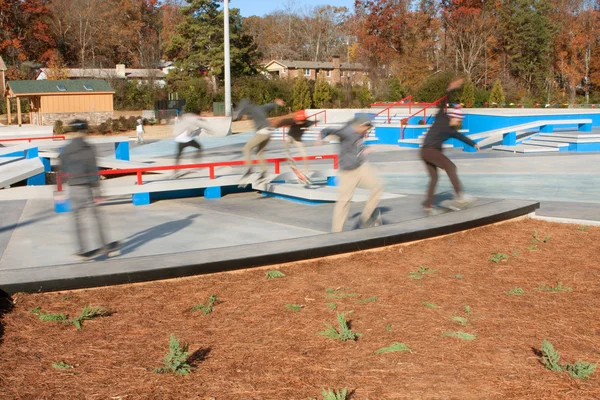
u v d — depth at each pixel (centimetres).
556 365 411
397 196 1151
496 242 780
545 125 2503
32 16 6750
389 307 545
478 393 380
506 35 6419
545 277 634
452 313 529
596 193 1190
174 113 4469
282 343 464
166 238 862
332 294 580
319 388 389
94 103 4406
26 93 4203
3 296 552
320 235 756
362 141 796
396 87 5278
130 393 383
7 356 438
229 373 412
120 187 1138
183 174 1479
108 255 755
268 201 1212
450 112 898
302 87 4794
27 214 1059
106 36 7625
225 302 561
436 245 766
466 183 1373
